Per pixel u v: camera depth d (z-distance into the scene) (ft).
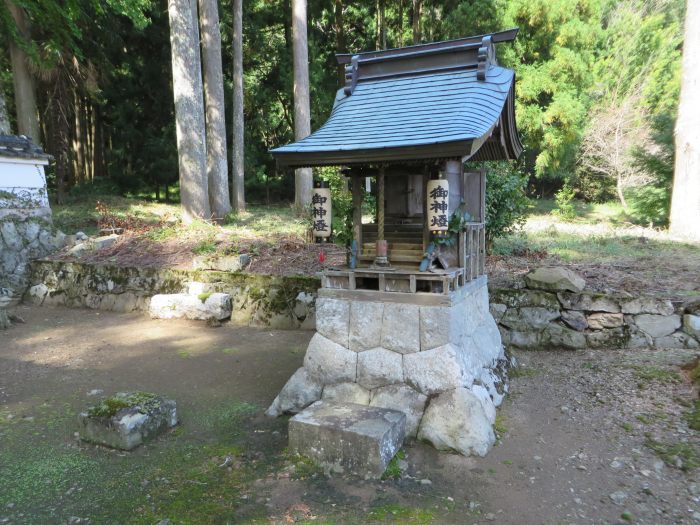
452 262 15.21
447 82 15.53
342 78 17.90
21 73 45.09
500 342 18.53
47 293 33.30
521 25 50.37
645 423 14.08
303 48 48.34
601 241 32.68
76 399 17.30
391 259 15.11
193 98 40.16
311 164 13.78
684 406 14.67
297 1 47.52
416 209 15.51
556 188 78.59
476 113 13.33
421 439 13.33
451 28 51.52
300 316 26.16
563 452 13.00
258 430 14.69
